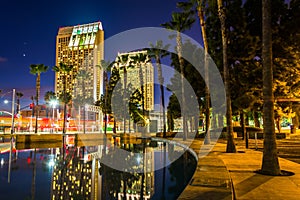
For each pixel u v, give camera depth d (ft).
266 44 29.86
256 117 128.98
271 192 20.11
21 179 39.40
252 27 78.33
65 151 85.56
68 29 627.46
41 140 123.34
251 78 77.51
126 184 36.01
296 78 73.72
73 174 43.78
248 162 36.68
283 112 86.63
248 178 25.66
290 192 20.10
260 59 79.05
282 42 72.69
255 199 18.19
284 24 72.38
